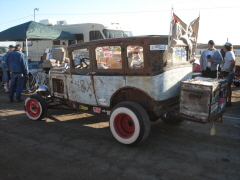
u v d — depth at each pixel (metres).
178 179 2.86
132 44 3.67
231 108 6.14
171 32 3.46
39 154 3.60
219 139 4.16
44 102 5.24
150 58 3.52
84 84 4.47
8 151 3.71
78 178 2.91
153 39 3.52
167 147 3.83
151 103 3.73
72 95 4.84
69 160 3.39
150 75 3.54
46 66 7.80
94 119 5.54
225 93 3.79
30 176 2.96
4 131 4.68
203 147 3.82
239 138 4.20
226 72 6.10
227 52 6.04
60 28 11.73
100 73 4.13
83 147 3.86
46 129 4.79
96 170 3.10
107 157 3.48
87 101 4.54
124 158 3.44
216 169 3.09
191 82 3.50
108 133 4.54
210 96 3.24
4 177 2.94
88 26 10.58
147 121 3.60
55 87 5.27
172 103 3.94
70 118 5.62
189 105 3.47
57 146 3.91
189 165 3.21
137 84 3.71
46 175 2.98
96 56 4.17
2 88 10.20
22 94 8.75
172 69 3.76
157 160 3.37
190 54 4.36
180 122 4.91
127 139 3.76
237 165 3.20
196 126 4.89
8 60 7.09
